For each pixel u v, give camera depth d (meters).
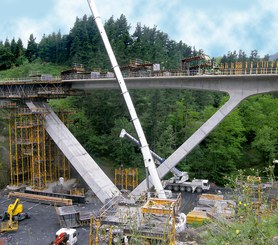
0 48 111.50
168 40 135.38
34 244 32.84
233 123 62.59
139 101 66.88
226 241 9.12
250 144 72.19
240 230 8.95
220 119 44.81
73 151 52.44
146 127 65.12
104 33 40.03
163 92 66.94
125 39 98.50
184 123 69.19
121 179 56.19
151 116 65.00
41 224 38.91
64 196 49.28
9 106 55.31
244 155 68.81
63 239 31.25
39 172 52.81
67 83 58.44
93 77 57.03
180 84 48.22
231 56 125.31
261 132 62.19
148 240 16.17
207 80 46.03
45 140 58.38
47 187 54.59
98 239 23.00
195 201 49.03
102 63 78.25
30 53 124.06
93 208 45.88
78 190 53.69
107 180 49.97
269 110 70.25
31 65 107.50
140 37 105.75
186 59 49.81
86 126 67.75
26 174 59.47
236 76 42.38
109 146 64.69
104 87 55.12
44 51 117.75
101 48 89.94
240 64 44.88
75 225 38.00
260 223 9.30
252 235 8.84
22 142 53.44
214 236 9.94
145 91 66.62
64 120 63.53
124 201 30.92
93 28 109.81
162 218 20.48
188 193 53.56
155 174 33.72
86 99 70.44
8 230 36.28
